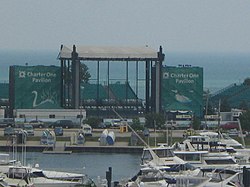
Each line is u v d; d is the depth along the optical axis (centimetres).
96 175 19062
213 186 15238
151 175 15625
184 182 15162
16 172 16112
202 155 17488
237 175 16038
